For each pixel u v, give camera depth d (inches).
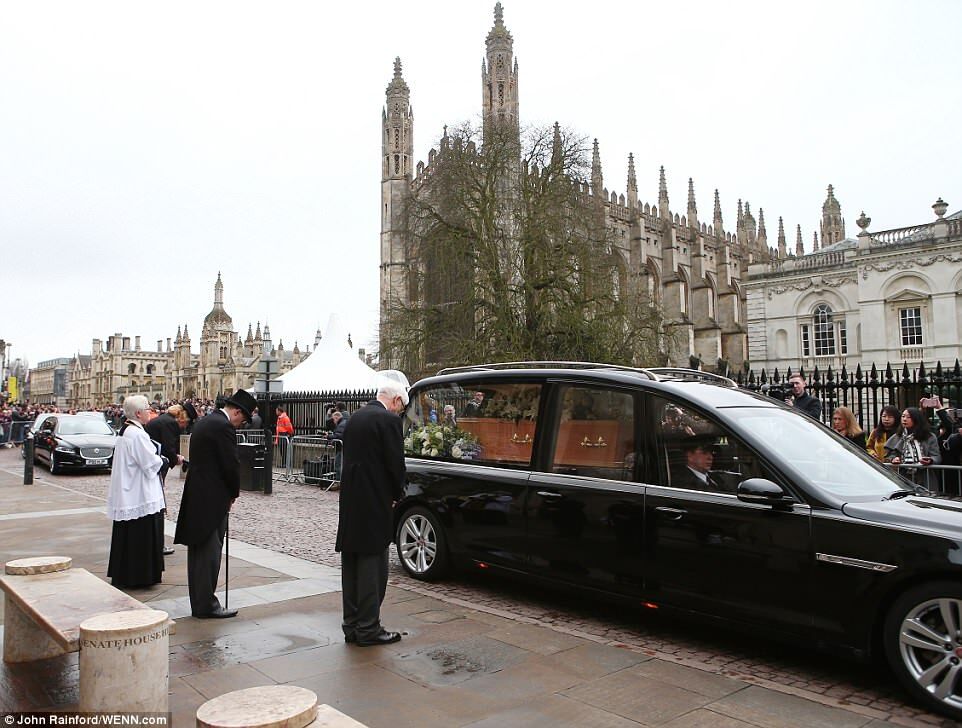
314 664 200.2
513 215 1222.9
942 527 178.2
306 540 404.2
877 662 183.9
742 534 206.5
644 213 2213.3
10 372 4382.4
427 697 177.5
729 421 221.5
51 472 817.5
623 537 233.1
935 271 1400.1
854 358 1555.1
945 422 448.1
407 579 310.3
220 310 3715.6
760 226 3048.7
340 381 935.0
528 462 272.1
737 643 225.1
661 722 164.6
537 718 165.8
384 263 1974.7
